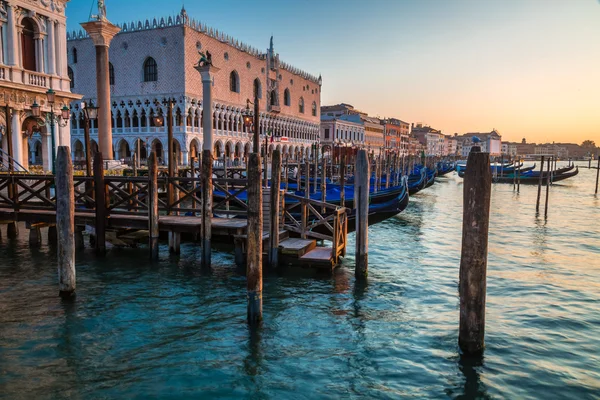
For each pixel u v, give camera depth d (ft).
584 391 21.67
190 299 32.91
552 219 83.30
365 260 37.88
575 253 53.21
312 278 38.58
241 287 35.70
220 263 42.45
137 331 27.40
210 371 22.99
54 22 86.33
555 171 195.72
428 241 58.85
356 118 335.67
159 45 165.48
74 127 178.60
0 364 23.22
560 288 38.06
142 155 179.52
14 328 27.45
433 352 25.34
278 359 24.39
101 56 90.27
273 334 27.40
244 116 87.76
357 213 37.58
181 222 41.60
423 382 22.36
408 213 88.53
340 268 42.01
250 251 27.94
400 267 43.88
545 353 25.44
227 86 190.08
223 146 186.60
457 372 23.26
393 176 151.23
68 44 177.47
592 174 295.28
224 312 30.63
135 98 171.01
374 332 28.02
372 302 33.37
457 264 45.78
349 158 216.13
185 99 163.22
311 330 28.14
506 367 23.79
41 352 24.56
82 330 27.35
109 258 43.34
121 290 34.50
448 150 625.82
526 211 95.40
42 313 29.81
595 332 28.50
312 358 24.58
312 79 273.54
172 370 23.00
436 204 109.09
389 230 67.05
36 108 68.39
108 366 23.29
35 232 47.91
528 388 21.91
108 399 20.47
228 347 25.61
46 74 84.28
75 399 20.39
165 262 42.24
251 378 22.45
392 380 22.53
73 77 178.09
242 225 41.04
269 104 224.12
